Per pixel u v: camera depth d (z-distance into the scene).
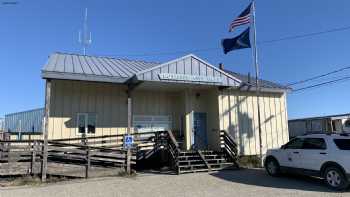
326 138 10.81
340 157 10.03
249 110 19.03
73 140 15.07
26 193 9.98
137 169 15.25
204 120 18.45
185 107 18.00
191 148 17.64
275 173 12.78
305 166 11.31
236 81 16.95
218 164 15.16
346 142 10.35
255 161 17.16
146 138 16.39
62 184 11.48
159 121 18.02
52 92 15.70
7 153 12.28
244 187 10.67
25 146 12.55
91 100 16.44
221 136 17.08
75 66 15.48
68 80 14.76
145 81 14.78
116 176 13.20
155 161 16.19
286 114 20.48
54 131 15.46
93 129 16.28
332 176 10.24
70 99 16.00
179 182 11.73
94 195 9.68
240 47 17.20
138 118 17.45
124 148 14.05
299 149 11.68
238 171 14.43
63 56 18.53
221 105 18.00
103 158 14.04
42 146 12.70
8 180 11.97
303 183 11.23
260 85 19.36
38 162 12.62
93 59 19.17
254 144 18.84
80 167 13.00
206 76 16.05
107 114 16.67
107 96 16.84
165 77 15.00
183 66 15.60
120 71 16.09
